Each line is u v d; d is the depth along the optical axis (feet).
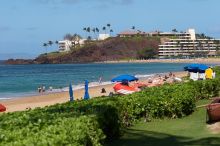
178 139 51.96
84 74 421.18
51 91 207.82
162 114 67.41
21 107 135.44
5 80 332.60
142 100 63.77
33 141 25.12
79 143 30.19
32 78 359.66
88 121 36.88
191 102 71.77
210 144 48.44
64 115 39.24
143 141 51.34
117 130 52.85
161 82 157.69
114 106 53.36
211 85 96.07
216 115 60.29
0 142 24.99
